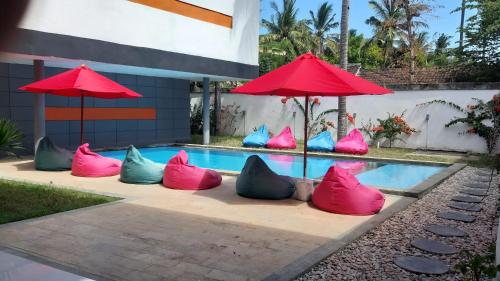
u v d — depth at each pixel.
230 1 14.10
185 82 16.94
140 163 7.93
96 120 13.69
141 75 14.88
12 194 6.52
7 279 2.84
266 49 32.50
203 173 7.54
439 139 14.21
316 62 6.29
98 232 4.74
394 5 32.78
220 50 13.87
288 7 37.34
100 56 10.12
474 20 16.39
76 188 7.23
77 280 2.88
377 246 4.48
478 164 10.81
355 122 15.73
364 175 10.25
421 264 3.89
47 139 9.38
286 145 14.20
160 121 15.92
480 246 4.45
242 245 4.42
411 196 6.95
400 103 14.86
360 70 23.91
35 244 4.27
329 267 3.86
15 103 11.40
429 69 20.27
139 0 11.05
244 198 6.76
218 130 18.70
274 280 3.46
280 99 17.23
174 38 12.16
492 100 13.02
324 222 5.39
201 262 3.90
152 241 4.48
